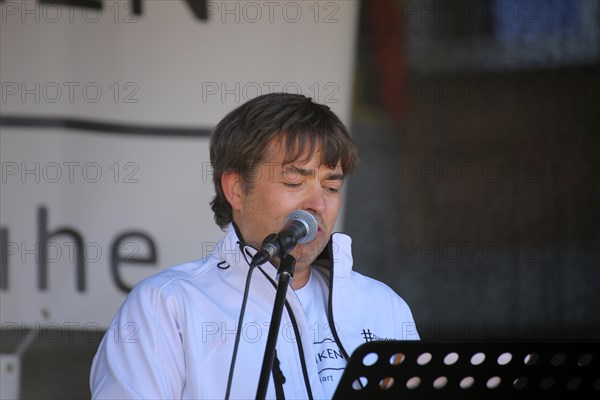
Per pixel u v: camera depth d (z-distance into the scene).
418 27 11.61
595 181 11.84
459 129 11.73
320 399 6.92
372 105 11.57
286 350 7.02
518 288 11.80
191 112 11.17
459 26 11.70
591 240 11.88
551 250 11.85
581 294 11.87
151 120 11.11
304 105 7.24
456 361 5.59
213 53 11.23
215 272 7.33
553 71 11.80
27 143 10.88
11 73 10.88
